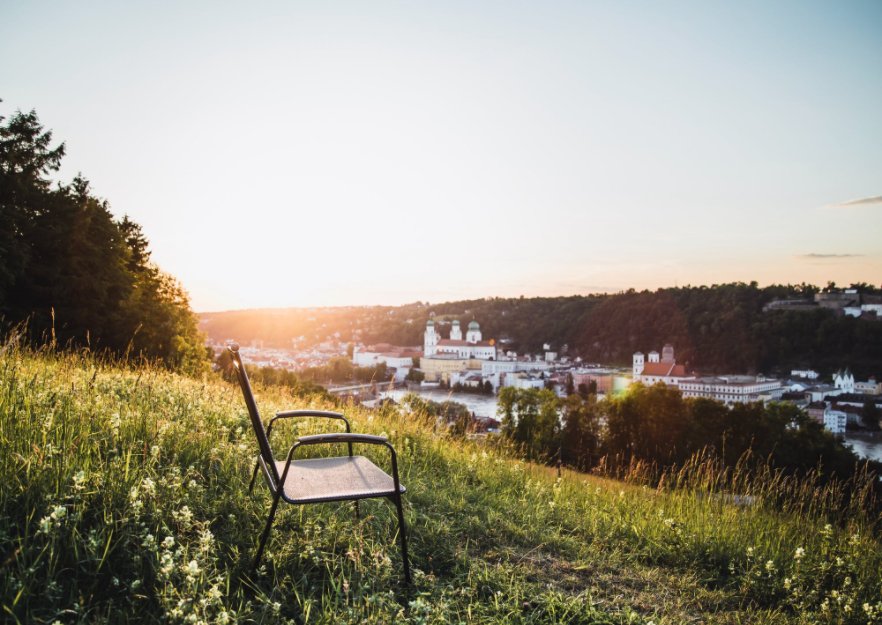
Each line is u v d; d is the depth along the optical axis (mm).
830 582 4703
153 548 2814
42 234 25281
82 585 2625
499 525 4824
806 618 3984
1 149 25984
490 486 6383
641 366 154375
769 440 44750
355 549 3451
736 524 5840
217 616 2455
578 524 5418
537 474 7590
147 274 36188
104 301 26812
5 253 22125
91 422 4227
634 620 3484
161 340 28516
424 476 6016
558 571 4145
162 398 5977
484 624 3115
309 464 3609
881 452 83125
